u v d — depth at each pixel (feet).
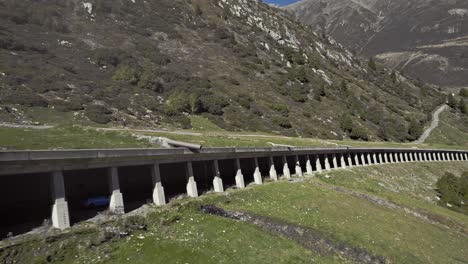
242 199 107.14
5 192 77.20
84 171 92.17
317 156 182.19
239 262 69.77
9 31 225.76
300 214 99.96
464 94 632.79
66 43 246.27
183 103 222.28
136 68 245.04
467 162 327.47
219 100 250.16
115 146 111.55
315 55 507.30
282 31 509.35
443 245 103.71
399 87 551.18
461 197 186.39
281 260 73.46
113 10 337.11
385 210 126.62
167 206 90.38
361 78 532.32
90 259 64.44
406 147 280.92
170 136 150.10
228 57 356.18
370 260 82.89
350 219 105.50
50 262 61.72
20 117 137.39
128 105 193.88
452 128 438.40
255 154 134.41
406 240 98.37
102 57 239.09
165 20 373.20
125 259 65.67
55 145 100.68
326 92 369.09
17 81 168.66
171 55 307.17
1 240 63.87
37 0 296.92
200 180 126.62
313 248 83.76
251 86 312.09
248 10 506.89
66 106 161.68
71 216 78.43
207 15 433.89
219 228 82.79
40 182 83.15
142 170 108.58
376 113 385.91
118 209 82.12
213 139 162.71
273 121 258.78
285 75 363.35
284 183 135.33
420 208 140.77
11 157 64.49
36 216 77.82
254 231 84.69
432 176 247.91
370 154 237.66
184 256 68.39
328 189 138.62
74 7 314.76
